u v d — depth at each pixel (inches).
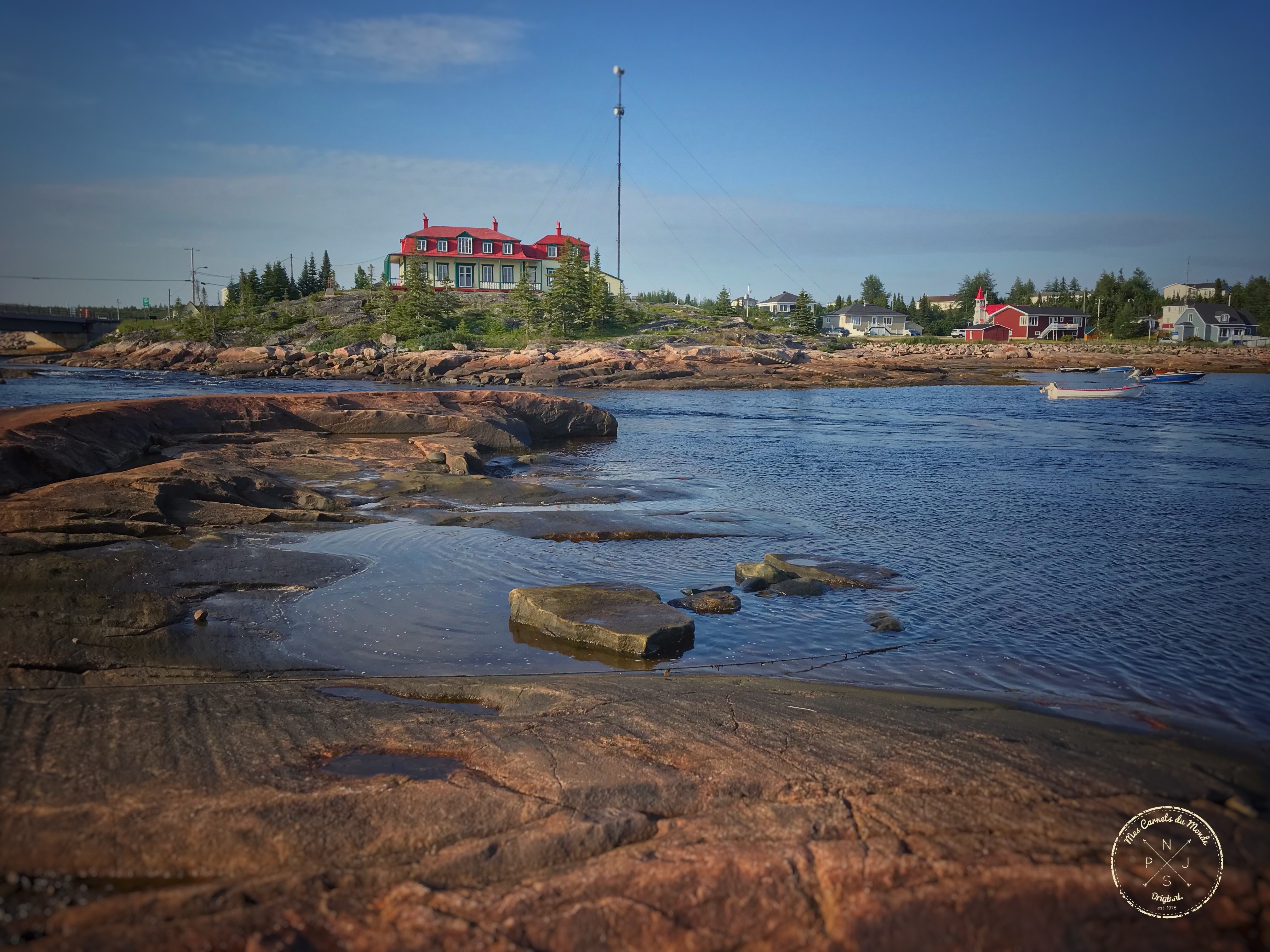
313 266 4434.1
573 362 2642.7
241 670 293.3
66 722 205.6
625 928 136.2
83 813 160.2
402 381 2420.0
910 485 753.0
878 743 209.6
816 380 2486.5
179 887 142.4
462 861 151.4
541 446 1047.6
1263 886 150.3
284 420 909.8
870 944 135.4
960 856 153.6
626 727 217.3
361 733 209.3
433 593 390.0
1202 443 1130.0
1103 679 295.0
